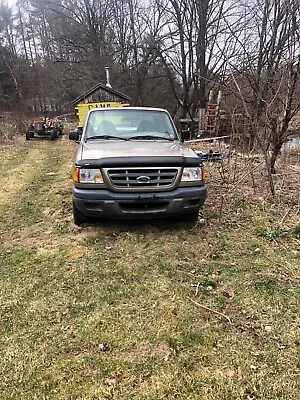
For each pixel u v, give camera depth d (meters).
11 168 10.10
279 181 6.77
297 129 7.23
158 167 4.27
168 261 3.84
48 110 37.62
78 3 30.14
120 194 4.26
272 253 3.98
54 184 7.83
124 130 5.58
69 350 2.54
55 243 4.44
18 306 3.08
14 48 41.34
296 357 2.42
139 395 2.14
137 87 26.14
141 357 2.45
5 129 22.20
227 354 2.46
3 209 5.97
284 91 6.32
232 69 7.67
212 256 3.94
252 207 5.50
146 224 4.92
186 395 2.14
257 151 7.71
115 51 28.16
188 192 4.36
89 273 3.62
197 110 18.95
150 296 3.18
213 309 2.97
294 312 2.91
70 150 14.32
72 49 31.38
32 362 2.43
